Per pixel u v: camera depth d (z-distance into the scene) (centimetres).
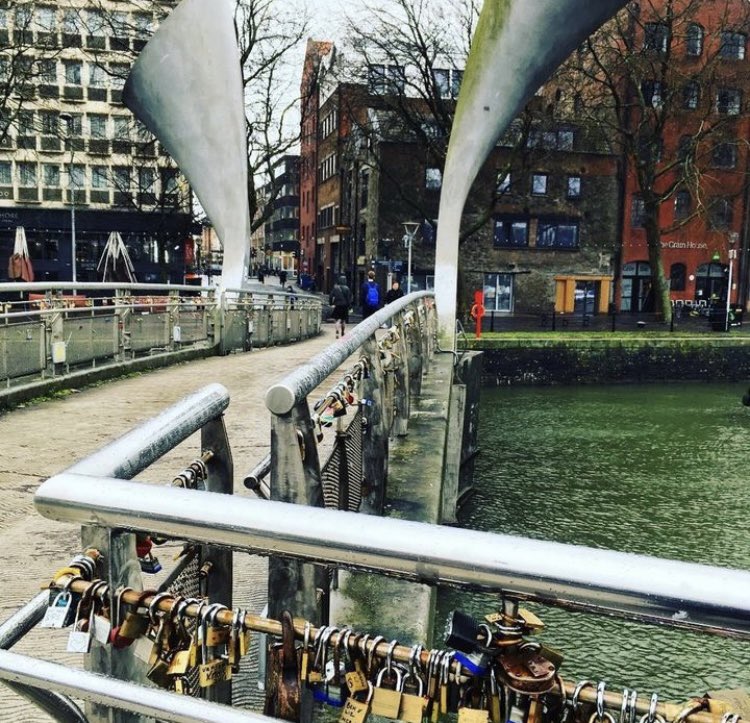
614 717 110
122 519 114
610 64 3375
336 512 108
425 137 2967
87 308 1015
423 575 101
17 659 121
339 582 335
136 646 131
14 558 392
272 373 1172
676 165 3456
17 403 838
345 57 2950
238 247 1578
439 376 998
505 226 4084
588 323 3653
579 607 95
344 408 277
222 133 1509
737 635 87
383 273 3966
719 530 1207
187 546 166
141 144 3988
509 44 1270
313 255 6500
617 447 1805
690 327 3444
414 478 497
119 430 712
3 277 4456
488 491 1426
